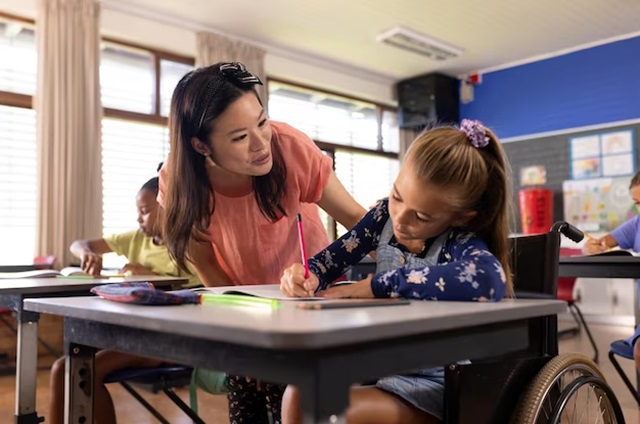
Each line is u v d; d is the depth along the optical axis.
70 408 0.96
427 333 0.67
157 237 2.24
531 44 5.18
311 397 0.55
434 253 1.03
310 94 5.63
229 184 1.31
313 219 1.49
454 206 0.94
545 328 0.99
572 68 5.30
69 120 3.77
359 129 6.00
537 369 0.95
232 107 1.15
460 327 0.68
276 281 1.43
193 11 4.39
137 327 0.71
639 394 2.34
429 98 5.93
